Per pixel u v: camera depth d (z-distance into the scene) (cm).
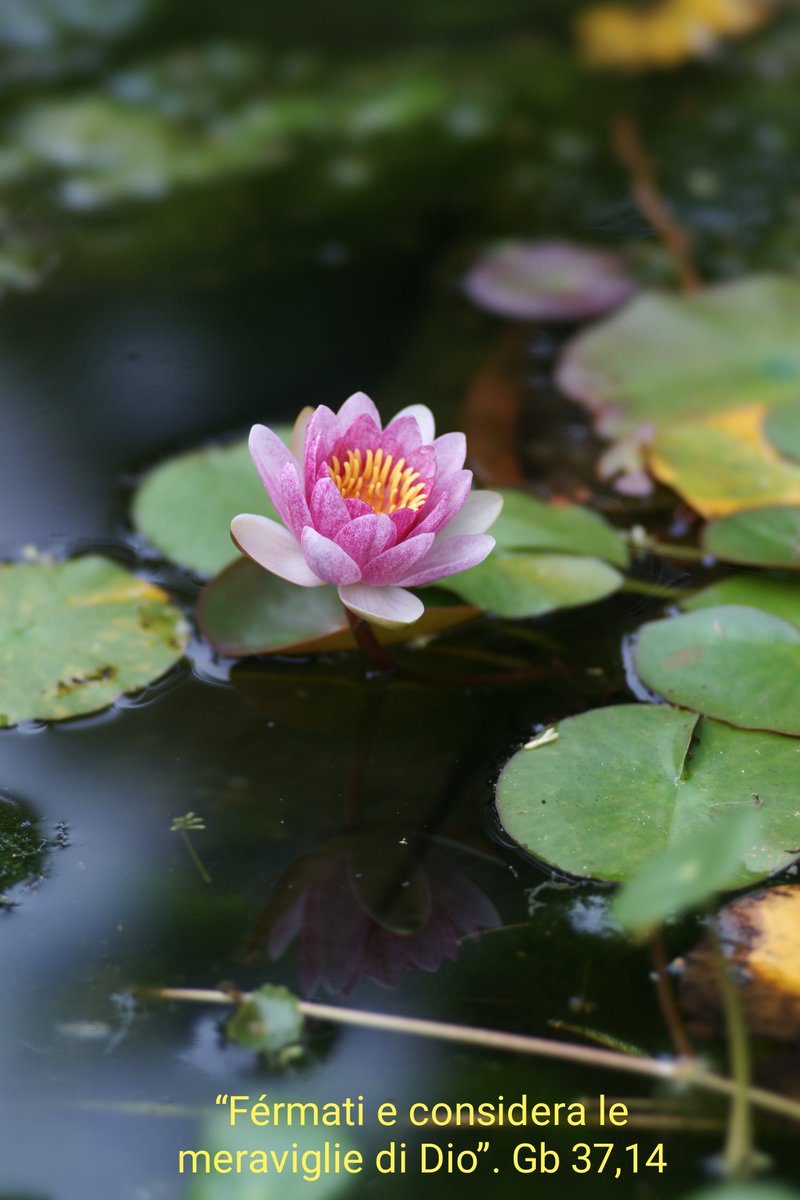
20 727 152
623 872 145
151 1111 141
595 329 173
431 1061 142
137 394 169
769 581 157
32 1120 140
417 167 200
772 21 243
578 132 209
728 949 144
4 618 154
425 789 150
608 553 158
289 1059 142
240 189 193
